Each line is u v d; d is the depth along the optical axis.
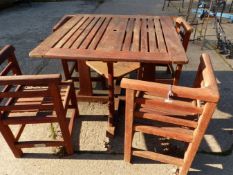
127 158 2.42
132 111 1.98
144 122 2.45
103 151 2.58
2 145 2.69
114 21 3.11
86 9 8.43
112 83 2.62
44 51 2.17
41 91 1.97
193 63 4.38
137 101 1.90
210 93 1.65
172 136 2.08
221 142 2.67
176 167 2.38
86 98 3.28
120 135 2.78
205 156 2.51
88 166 2.43
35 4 9.59
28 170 2.40
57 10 8.49
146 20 3.15
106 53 2.13
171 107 1.85
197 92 1.66
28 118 2.18
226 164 2.43
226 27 6.32
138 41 2.42
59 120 2.20
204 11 6.77
